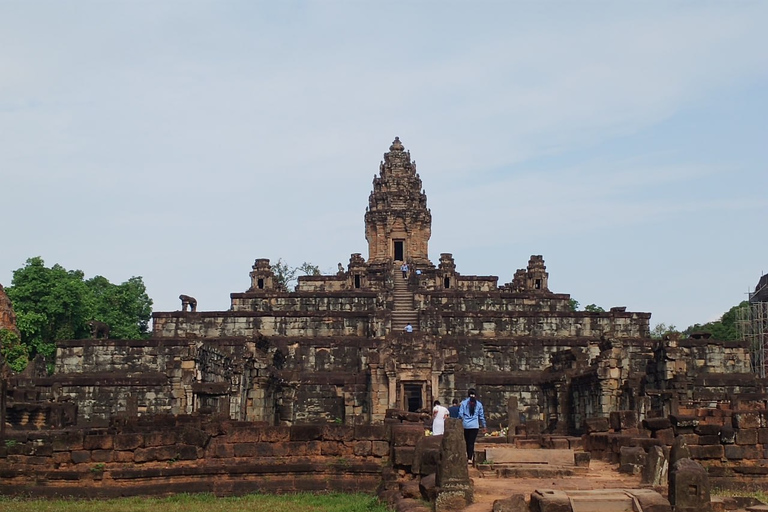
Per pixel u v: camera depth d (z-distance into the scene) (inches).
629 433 1523.1
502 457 1349.7
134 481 1309.1
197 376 2518.5
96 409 3073.3
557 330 3654.0
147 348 3284.9
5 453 1326.3
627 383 2437.3
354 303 3747.5
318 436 1379.2
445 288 4188.0
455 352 3097.9
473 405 1355.8
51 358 3715.6
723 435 1387.8
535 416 3161.9
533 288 4200.3
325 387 3149.6
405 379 2974.9
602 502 933.2
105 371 3272.6
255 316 3555.6
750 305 4714.6
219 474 1337.4
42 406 2471.7
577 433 2637.8
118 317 4180.6
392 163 4630.9
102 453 1325.0
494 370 3390.7
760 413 1558.8
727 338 5007.4
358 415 3075.8
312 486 1333.7
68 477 1301.7
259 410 2571.4
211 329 3543.3
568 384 2790.4
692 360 3321.9
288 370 2962.6
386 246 4480.8
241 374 2488.9
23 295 3742.6
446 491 973.8
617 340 2506.2
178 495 1290.6
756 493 1295.5
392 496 1147.3
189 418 1573.6
